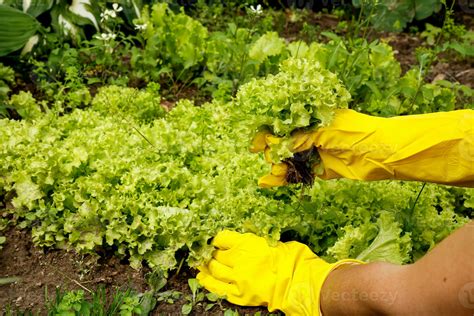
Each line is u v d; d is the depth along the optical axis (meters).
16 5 2.49
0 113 2.15
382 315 1.48
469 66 2.85
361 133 1.61
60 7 2.52
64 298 1.63
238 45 2.38
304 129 1.63
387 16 3.14
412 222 1.81
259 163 1.95
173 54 2.45
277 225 1.76
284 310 1.66
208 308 1.70
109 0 2.62
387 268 1.50
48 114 2.10
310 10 3.33
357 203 1.86
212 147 2.05
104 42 2.46
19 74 2.42
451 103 2.29
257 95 1.65
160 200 1.84
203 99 2.42
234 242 1.74
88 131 2.06
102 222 1.80
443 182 1.61
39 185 1.87
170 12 2.54
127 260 1.81
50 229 1.82
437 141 1.56
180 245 1.76
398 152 1.59
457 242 1.38
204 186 1.88
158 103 2.24
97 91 2.41
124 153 1.96
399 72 2.44
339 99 1.64
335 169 1.66
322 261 1.69
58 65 2.37
